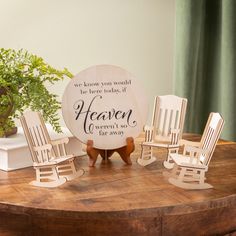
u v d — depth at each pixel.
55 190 1.35
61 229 1.23
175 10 2.53
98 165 1.61
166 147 1.57
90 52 2.49
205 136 1.54
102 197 1.28
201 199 1.26
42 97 1.55
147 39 2.61
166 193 1.31
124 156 1.62
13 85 1.56
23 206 1.22
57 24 2.40
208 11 2.52
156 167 1.58
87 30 2.46
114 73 1.59
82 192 1.33
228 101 2.39
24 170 1.55
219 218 1.30
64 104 1.58
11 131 1.68
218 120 1.45
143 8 2.56
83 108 1.59
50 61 2.42
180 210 1.22
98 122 1.60
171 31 2.65
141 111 1.63
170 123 1.67
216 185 1.39
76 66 2.47
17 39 2.34
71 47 2.45
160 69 2.67
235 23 2.32
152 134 1.66
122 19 2.53
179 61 2.44
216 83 2.57
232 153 1.76
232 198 1.29
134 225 1.22
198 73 2.56
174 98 1.66
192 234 1.27
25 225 1.25
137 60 2.61
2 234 1.28
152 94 2.68
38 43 2.38
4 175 1.50
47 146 1.43
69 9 2.41
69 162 1.48
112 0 2.49
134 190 1.34
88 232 1.23
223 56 2.38
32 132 1.45
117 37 2.54
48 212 1.20
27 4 2.33
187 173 1.38
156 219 1.23
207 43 2.55
